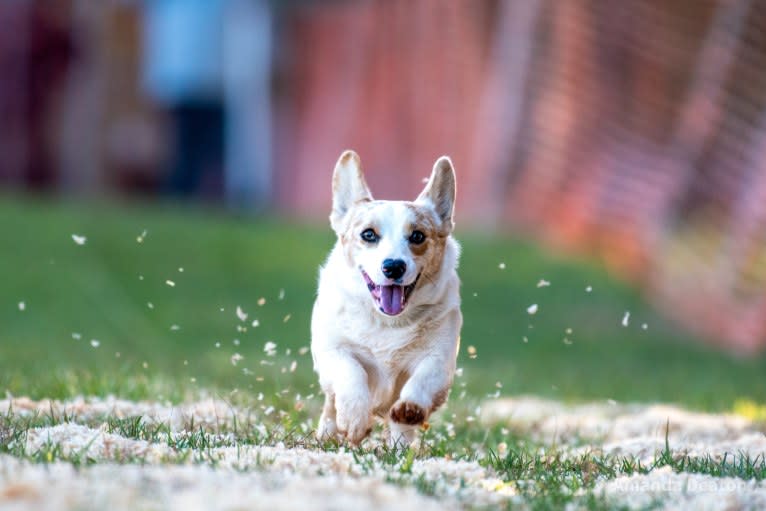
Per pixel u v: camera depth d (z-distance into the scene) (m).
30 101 33.81
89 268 19.33
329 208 30.03
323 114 30.66
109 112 34.22
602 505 5.91
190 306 17.61
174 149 33.91
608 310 18.39
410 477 6.16
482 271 19.97
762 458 7.35
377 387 7.32
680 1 20.47
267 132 31.78
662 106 20.67
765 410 10.48
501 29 24.11
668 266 19.12
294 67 31.55
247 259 20.64
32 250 20.48
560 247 21.47
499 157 23.14
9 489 5.16
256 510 5.07
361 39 29.19
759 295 17.39
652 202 20.19
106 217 23.42
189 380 10.00
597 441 8.62
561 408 10.53
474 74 25.05
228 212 28.66
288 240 22.16
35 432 6.91
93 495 5.19
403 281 6.93
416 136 26.92
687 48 20.41
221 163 31.64
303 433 7.56
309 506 5.14
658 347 16.55
